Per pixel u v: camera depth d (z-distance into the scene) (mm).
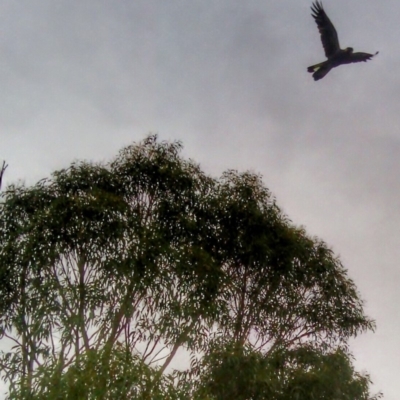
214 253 15289
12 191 14570
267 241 15508
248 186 16078
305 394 12539
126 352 10125
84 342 12430
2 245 13898
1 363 12234
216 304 13625
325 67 7574
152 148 15719
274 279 15547
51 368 9992
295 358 13555
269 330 15375
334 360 13555
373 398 13828
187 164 15836
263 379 12133
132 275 13047
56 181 14773
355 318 15945
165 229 14680
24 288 13039
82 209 13406
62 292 12453
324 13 7695
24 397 9758
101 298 12672
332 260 16344
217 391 12070
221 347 12641
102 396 9367
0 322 12984
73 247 13438
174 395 10133
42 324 12047
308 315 15773
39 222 13297
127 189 15195
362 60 7477
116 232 13391
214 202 15695
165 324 13062
